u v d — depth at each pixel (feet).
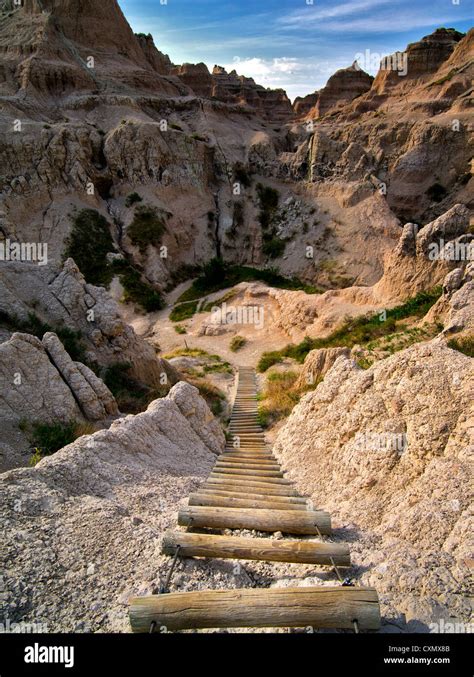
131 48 236.22
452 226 74.49
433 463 17.54
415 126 194.18
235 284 152.15
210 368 89.61
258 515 16.44
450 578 12.03
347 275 154.30
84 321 55.06
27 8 213.46
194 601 10.88
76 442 22.79
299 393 58.59
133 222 166.40
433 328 51.60
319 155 187.83
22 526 14.96
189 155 188.24
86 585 12.80
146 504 18.74
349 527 17.08
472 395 18.74
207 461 32.24
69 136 167.02
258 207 190.49
